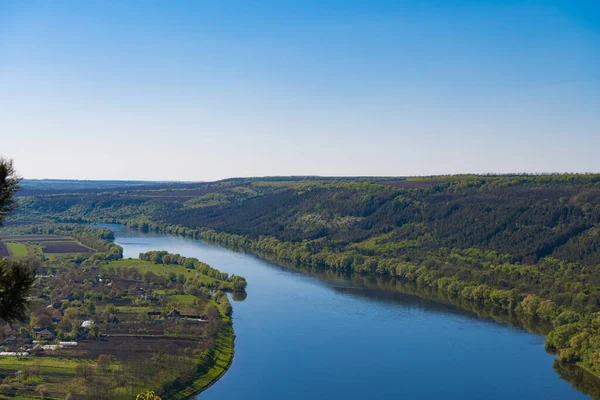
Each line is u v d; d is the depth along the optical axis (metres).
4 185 28.12
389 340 154.62
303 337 156.62
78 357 128.25
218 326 158.00
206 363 133.00
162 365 125.81
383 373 131.38
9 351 129.62
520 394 120.00
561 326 147.62
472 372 132.25
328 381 127.12
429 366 136.00
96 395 106.44
